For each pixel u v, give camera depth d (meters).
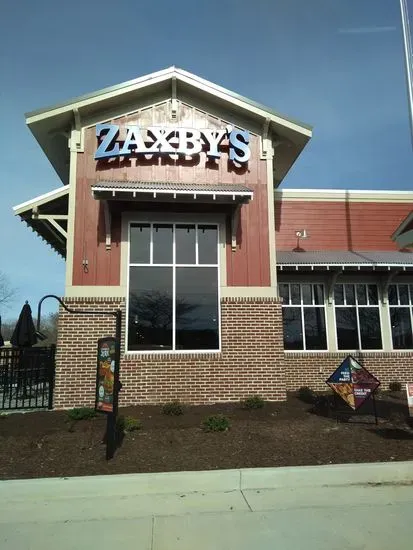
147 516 5.30
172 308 11.64
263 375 11.50
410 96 11.99
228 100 12.32
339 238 16.34
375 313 15.01
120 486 6.06
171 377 11.22
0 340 14.27
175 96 12.48
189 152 12.16
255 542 4.62
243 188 11.45
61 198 12.70
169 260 11.87
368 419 9.41
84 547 4.56
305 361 14.27
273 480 6.31
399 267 14.12
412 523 5.03
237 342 11.57
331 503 5.64
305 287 14.92
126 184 11.02
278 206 16.33
